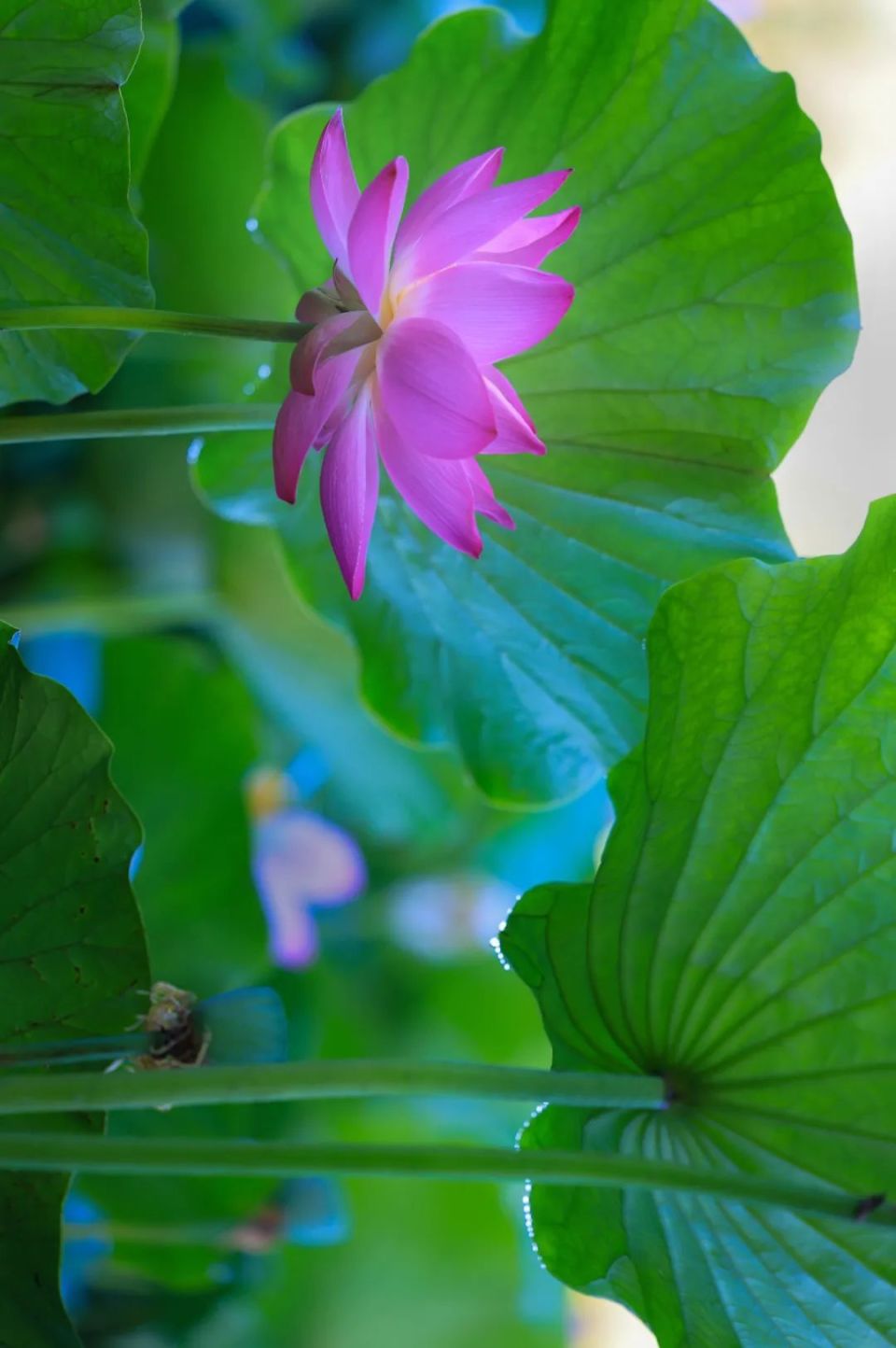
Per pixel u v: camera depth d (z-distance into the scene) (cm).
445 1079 211
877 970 218
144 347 264
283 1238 261
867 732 218
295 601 270
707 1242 221
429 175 237
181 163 261
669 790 221
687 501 239
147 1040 215
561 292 215
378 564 243
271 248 244
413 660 245
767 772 219
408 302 218
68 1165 207
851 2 304
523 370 237
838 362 234
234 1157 207
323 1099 270
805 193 232
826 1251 218
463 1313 300
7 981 221
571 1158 209
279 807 274
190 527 267
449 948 299
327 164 217
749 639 220
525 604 241
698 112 232
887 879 218
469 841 300
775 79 231
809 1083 218
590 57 233
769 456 237
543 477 239
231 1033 215
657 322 236
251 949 262
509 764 242
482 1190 292
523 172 236
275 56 284
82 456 266
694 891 220
